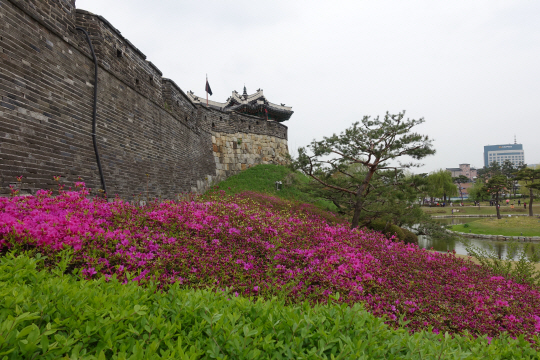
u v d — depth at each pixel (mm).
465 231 28078
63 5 6930
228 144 21516
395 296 3449
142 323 1829
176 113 14391
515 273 5211
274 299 2518
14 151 5367
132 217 4543
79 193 5336
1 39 5238
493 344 2252
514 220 30766
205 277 3336
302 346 1952
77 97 7176
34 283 2168
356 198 12055
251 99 27406
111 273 3111
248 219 5000
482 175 86750
